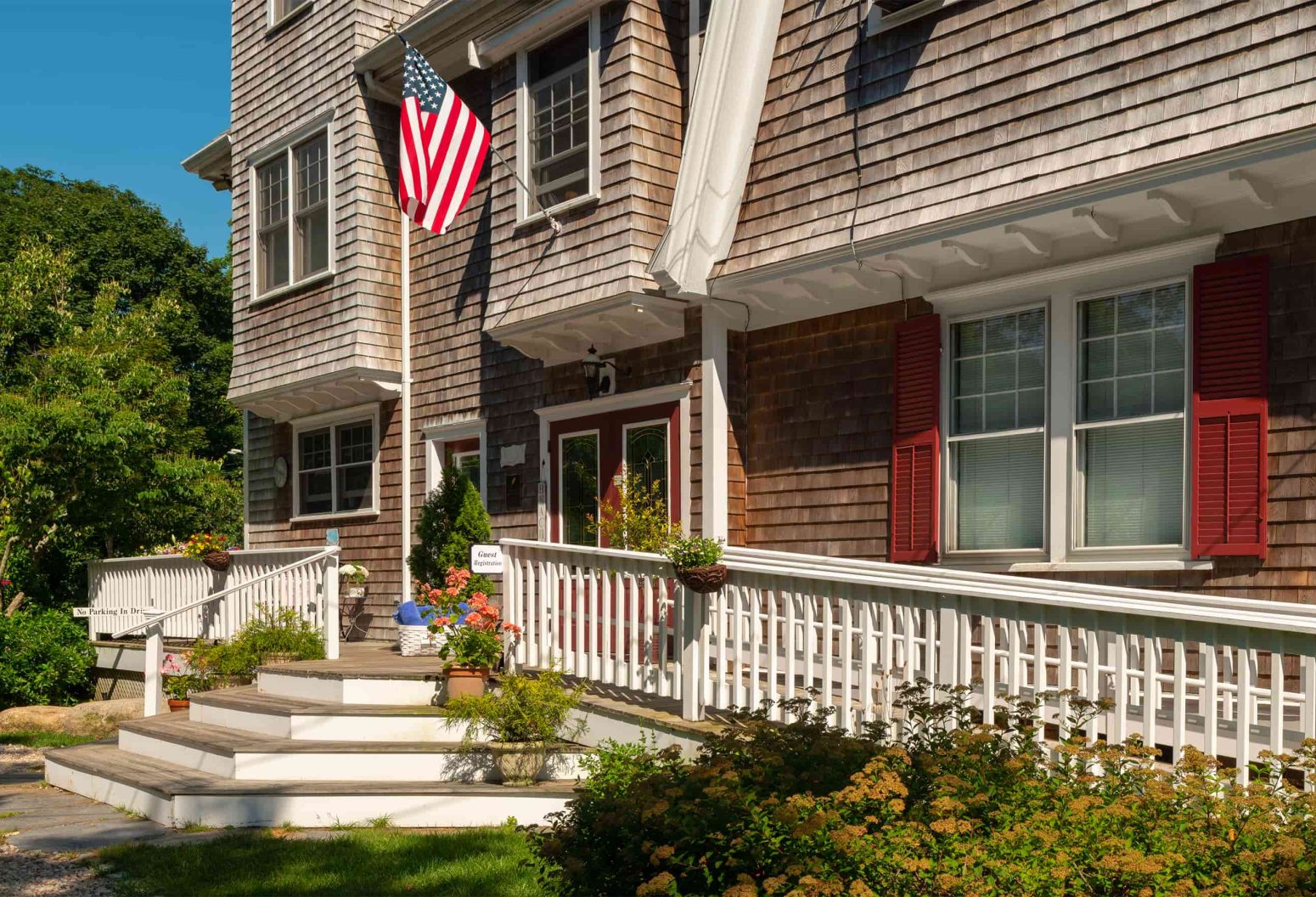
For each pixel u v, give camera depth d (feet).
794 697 22.62
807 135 28.96
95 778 29.35
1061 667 18.62
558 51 35.60
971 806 13.97
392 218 44.57
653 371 33.55
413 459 44.04
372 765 26.20
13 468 53.26
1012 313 26.03
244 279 49.96
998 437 26.03
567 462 37.09
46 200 105.40
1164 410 23.24
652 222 32.24
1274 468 21.45
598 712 25.95
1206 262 22.54
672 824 14.16
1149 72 22.03
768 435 31.12
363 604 45.88
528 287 35.19
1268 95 20.18
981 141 24.86
